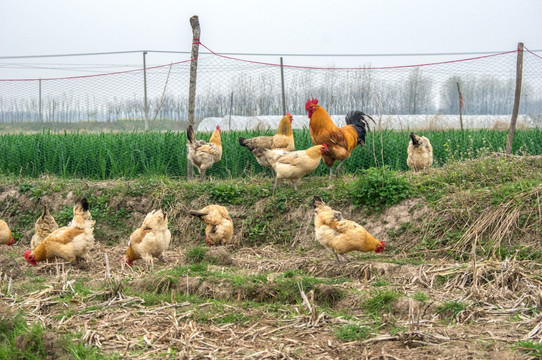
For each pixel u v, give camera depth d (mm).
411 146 11570
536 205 7891
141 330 5242
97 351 4734
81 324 5426
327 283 6523
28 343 4719
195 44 12102
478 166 9875
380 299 5875
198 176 13164
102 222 10922
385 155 13336
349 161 12938
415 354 4531
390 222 8883
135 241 7965
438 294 6098
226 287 6496
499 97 29359
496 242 7648
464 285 6363
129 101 27453
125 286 6887
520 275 6270
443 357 4434
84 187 11844
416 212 8805
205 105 28844
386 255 8133
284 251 9258
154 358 4574
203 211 8977
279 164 10008
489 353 4430
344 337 4938
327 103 25625
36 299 6215
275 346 4797
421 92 25516
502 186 8703
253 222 10000
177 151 13586
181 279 6734
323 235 7422
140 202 11109
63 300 6207
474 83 29422
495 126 22109
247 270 7477
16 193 12242
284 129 11641
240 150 13336
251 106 28156
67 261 8070
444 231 8266
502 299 5797
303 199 10016
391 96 26000
